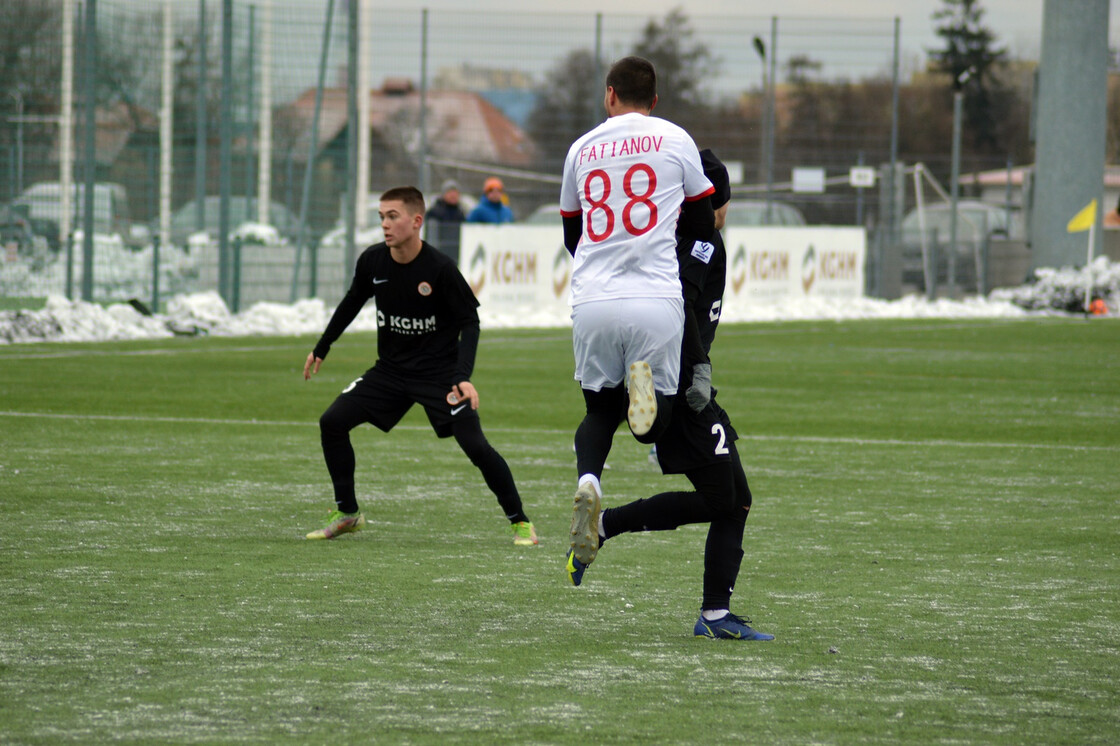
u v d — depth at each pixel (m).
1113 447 35.09
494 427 37.81
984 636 16.22
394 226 22.38
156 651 15.00
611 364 16.53
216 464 30.12
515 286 84.19
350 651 15.16
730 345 69.81
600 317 16.39
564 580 19.39
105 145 81.25
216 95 86.81
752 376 53.81
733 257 92.19
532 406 42.88
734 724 12.62
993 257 117.00
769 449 34.12
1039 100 111.00
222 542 21.80
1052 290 106.38
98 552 20.70
